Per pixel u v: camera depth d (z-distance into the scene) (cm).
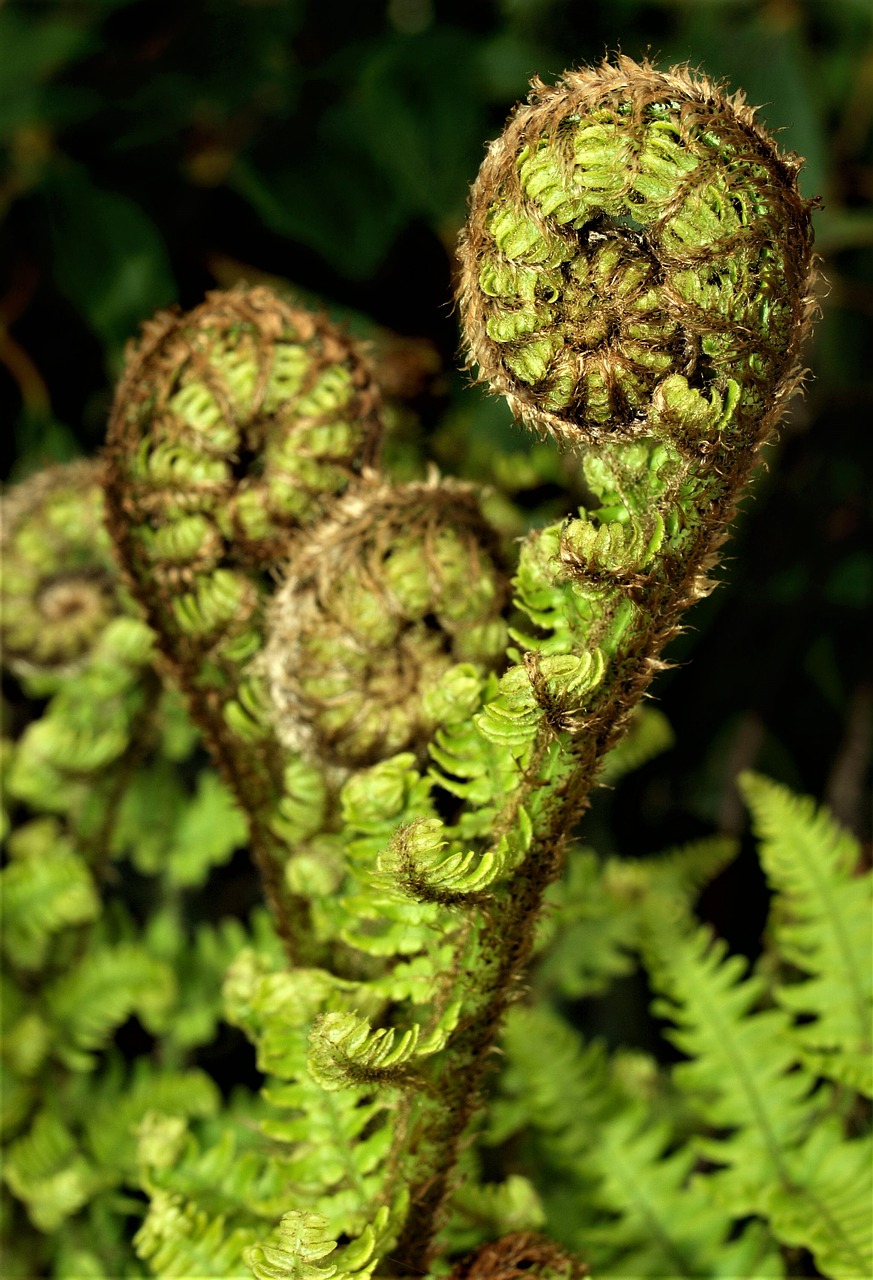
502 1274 44
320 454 46
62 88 73
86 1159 59
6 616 58
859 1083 51
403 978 43
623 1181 52
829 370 81
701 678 82
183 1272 45
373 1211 44
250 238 78
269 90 74
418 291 76
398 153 73
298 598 45
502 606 46
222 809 68
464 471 67
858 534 80
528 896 42
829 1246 49
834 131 79
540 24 76
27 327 82
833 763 83
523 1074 54
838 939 53
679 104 39
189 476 45
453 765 43
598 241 40
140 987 62
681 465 40
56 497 58
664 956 54
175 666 46
